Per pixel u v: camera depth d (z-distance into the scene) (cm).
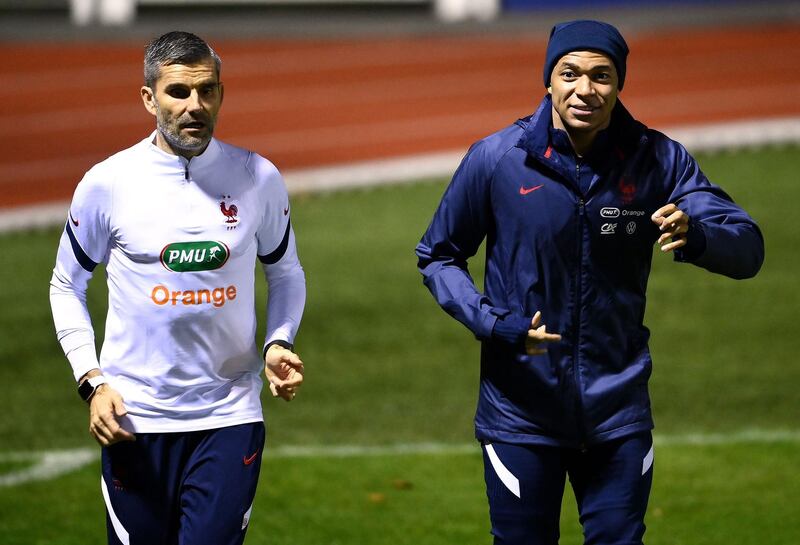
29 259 3981
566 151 1395
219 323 1407
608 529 1417
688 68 7006
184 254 1384
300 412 2769
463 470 2375
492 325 1383
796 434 2573
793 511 2141
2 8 7894
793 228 4072
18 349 3145
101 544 2022
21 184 5097
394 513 2152
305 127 5997
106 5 7931
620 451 1435
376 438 2603
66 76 6925
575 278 1411
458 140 5738
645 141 1409
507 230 1423
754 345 3170
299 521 2112
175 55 1345
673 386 2911
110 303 1427
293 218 4403
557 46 1365
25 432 2630
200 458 1418
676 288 3591
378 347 3188
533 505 1444
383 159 5419
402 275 3719
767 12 8069
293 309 1484
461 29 7925
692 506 2173
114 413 1380
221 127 5997
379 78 6956
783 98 6325
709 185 1440
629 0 8112
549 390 1419
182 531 1411
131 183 1385
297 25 7956
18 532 2069
